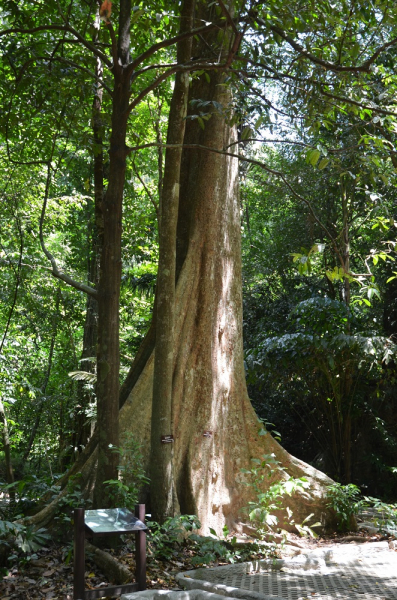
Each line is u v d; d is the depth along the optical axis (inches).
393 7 273.1
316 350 431.5
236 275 350.0
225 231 346.3
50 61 290.8
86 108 336.5
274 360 452.4
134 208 578.9
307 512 319.6
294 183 544.1
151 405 304.5
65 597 197.2
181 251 341.1
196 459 304.5
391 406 535.2
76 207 625.0
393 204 516.1
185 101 285.1
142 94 258.7
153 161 554.6
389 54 387.9
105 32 322.7
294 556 258.2
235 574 233.9
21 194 475.2
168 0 325.7
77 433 560.1
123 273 662.5
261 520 272.5
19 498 276.1
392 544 283.6
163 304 282.0
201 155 347.6
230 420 327.6
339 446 506.9
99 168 312.3
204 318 327.3
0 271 525.0
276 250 636.1
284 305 609.0
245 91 268.5
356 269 613.9
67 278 272.5
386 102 305.4
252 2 260.4
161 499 269.9
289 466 325.7
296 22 269.1
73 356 596.1
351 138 380.5
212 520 300.5
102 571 224.8
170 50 425.1
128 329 746.8
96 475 255.8
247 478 318.0
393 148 283.3
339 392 467.5
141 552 190.2
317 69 277.1
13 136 366.6
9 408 614.2
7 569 220.4
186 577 221.6
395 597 195.2
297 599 194.2
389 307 572.7
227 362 334.0
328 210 581.6
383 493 524.4
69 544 241.3
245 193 693.9
